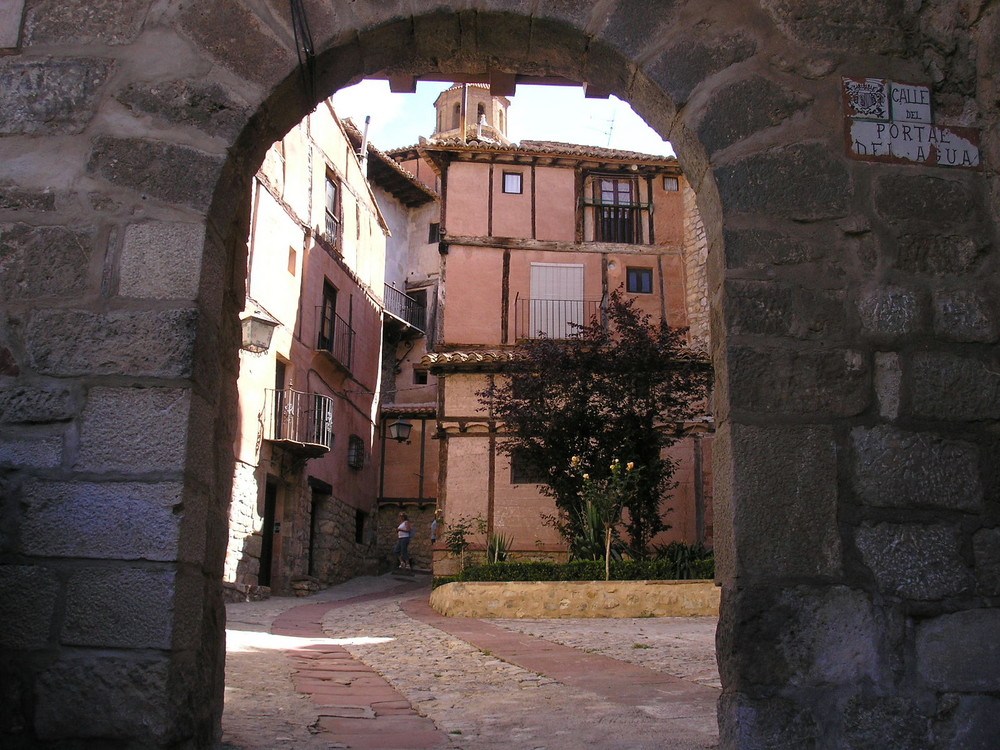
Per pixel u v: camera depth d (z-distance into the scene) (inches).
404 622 483.5
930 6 173.6
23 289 157.3
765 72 168.6
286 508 754.8
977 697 144.3
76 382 152.9
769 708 141.6
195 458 153.5
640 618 483.8
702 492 733.9
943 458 153.4
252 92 166.1
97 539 146.5
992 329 159.6
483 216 813.2
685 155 174.2
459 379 745.0
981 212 165.3
